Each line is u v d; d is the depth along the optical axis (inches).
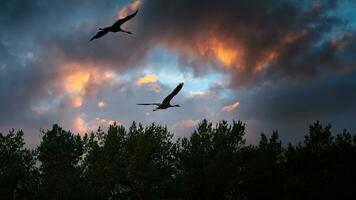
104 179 1846.7
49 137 1887.3
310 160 1702.8
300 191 1615.4
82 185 1785.2
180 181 1898.4
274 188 1857.8
